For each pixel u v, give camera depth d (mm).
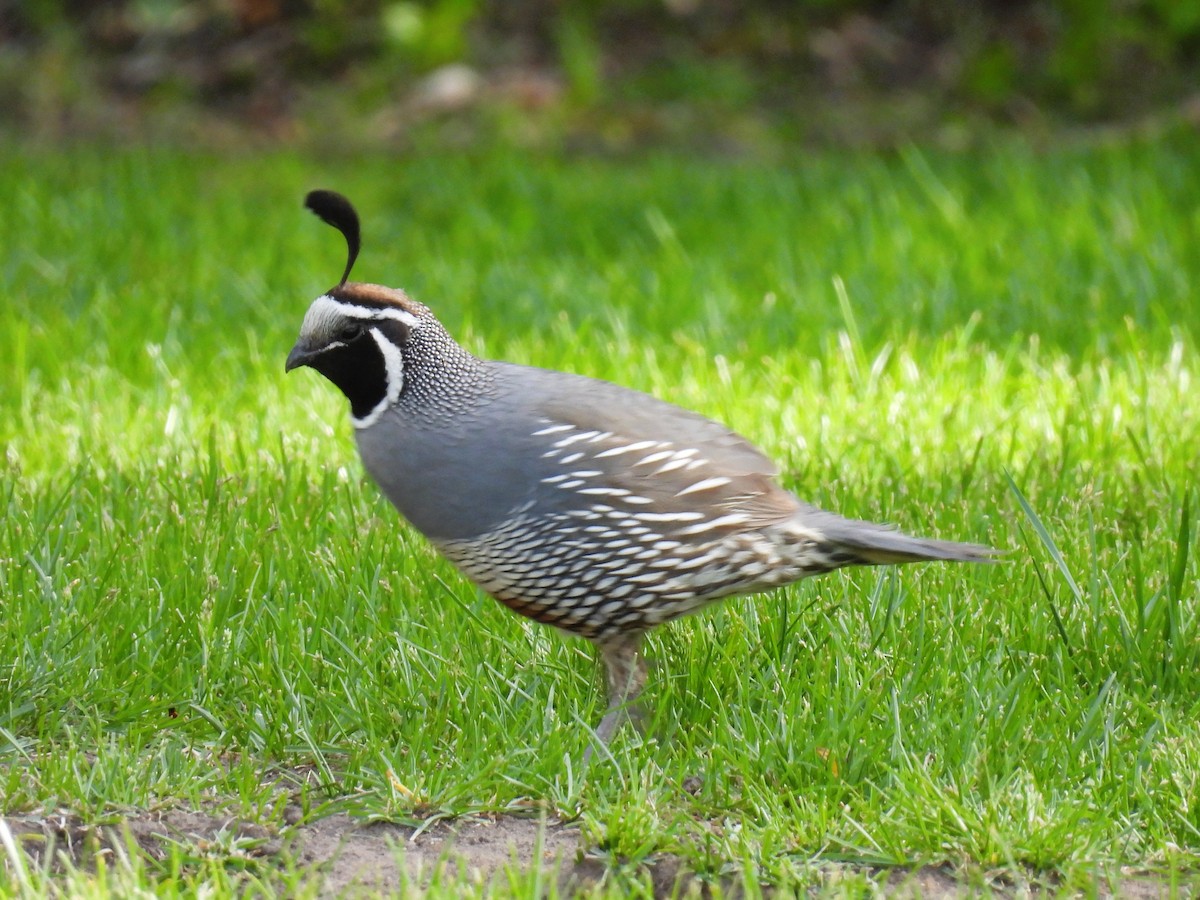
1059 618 6949
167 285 12227
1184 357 10328
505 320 11555
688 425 6309
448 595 7352
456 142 17875
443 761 6113
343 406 9945
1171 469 8758
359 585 7324
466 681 6617
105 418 9547
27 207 14125
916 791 5762
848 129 18328
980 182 15000
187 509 7973
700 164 16469
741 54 19812
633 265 12789
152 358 10383
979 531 7867
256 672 6637
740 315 11523
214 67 19625
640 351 10727
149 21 19672
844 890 5109
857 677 6566
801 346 10664
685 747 6371
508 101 18750
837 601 7176
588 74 18750
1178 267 12086
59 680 6516
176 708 6484
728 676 6734
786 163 16641
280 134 18469
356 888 5242
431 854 5637
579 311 11672
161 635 6895
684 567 6109
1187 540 6867
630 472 6043
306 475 8492
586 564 6109
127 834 5254
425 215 14766
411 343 6219
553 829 5805
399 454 6262
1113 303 11500
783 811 5746
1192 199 13961
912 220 13406
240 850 5535
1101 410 9461
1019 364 10414
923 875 5504
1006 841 5520
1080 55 18578
